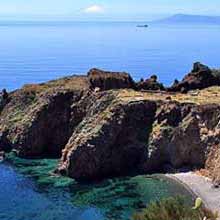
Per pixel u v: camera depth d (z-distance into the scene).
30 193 107.25
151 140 119.00
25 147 134.12
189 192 104.12
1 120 147.88
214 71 155.50
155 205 55.53
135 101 122.75
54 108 135.62
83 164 115.69
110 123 119.56
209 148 114.12
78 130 125.00
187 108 119.50
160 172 117.19
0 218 94.19
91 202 102.00
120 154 119.19
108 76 142.12
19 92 150.50
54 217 94.81
